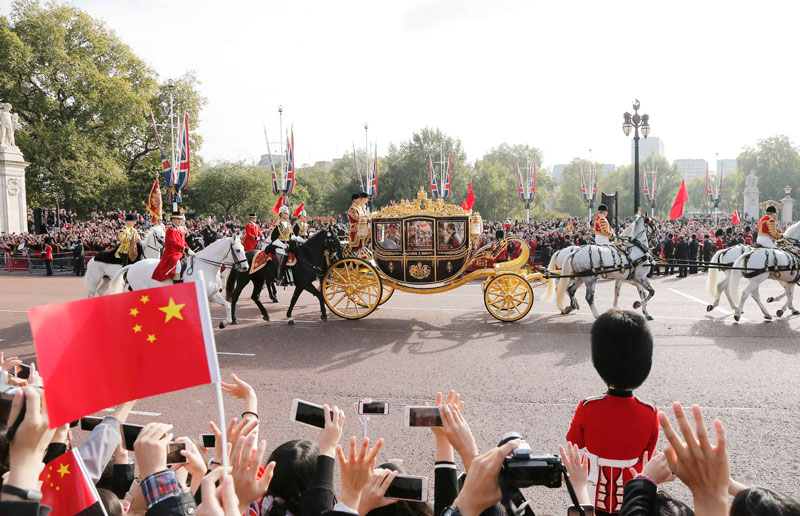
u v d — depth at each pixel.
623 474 3.08
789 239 14.77
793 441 6.21
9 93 42.94
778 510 1.97
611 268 13.04
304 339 11.73
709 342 10.86
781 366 9.13
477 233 13.59
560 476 1.95
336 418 2.47
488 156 122.88
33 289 20.89
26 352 10.77
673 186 111.00
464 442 2.27
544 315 14.28
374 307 13.73
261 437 6.55
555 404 7.54
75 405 2.06
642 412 3.12
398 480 2.27
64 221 45.66
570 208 122.25
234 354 10.48
